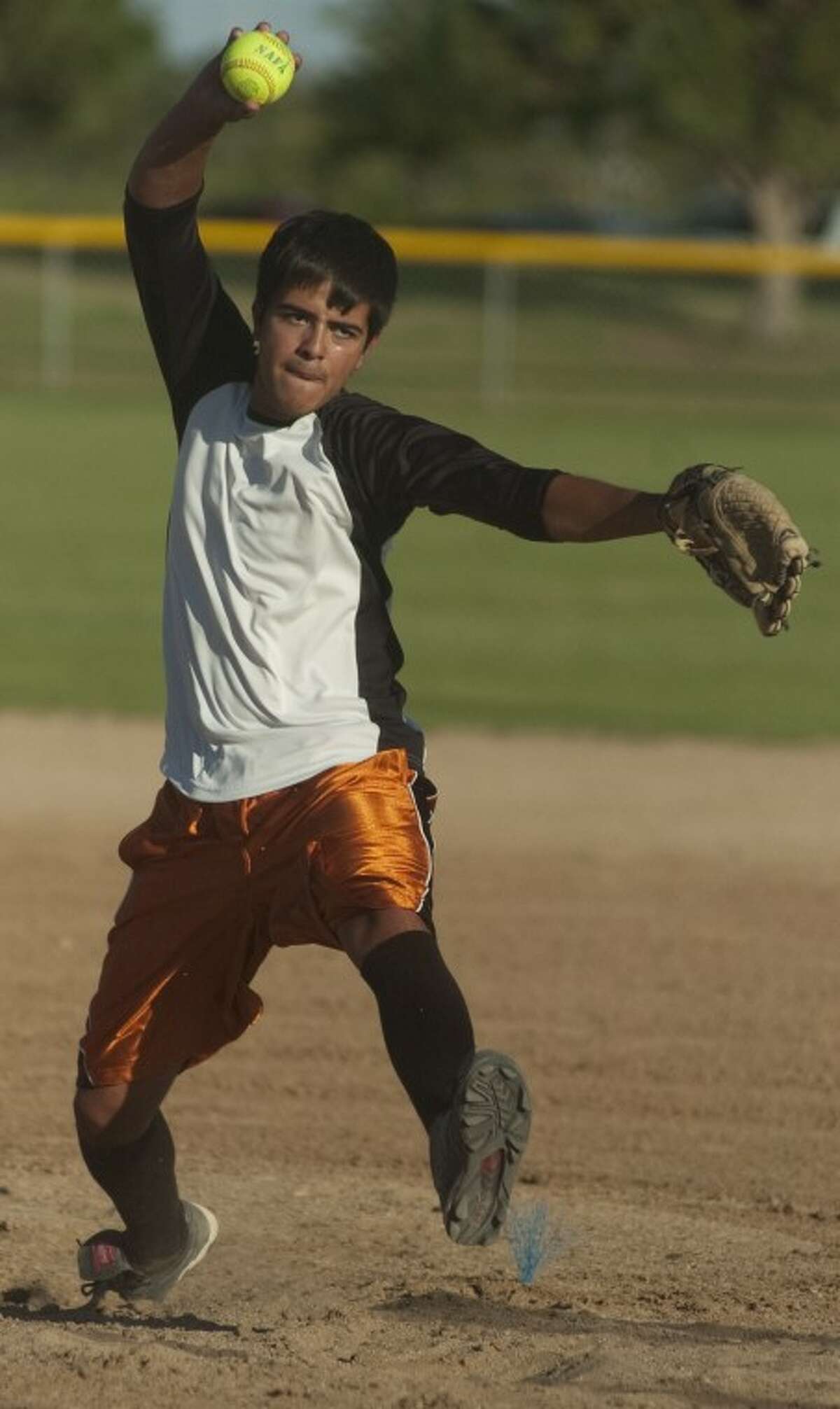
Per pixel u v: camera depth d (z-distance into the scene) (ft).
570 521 40.37
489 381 384.47
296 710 43.37
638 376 409.69
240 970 45.52
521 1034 79.46
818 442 315.37
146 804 114.21
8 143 604.08
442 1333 48.83
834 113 453.17
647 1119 70.95
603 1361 46.03
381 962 40.83
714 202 635.25
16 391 370.94
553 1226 59.98
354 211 516.32
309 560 43.39
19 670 150.71
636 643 170.40
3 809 112.27
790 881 102.22
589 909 96.58
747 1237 59.52
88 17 570.87
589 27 462.19
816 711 143.64
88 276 501.15
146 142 44.65
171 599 44.65
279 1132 69.51
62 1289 54.13
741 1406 43.19
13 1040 78.38
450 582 202.49
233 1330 49.83
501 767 124.57
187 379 45.47
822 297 529.45
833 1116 71.87
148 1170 48.57
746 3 452.35
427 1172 65.77
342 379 43.19
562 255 316.40
